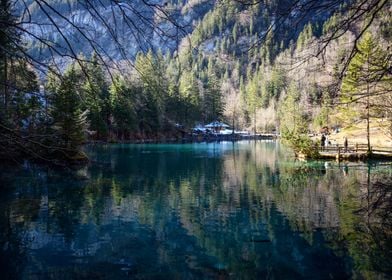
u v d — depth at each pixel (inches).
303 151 1206.9
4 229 474.3
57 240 433.1
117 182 823.7
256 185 775.7
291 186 747.4
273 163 1176.2
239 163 1203.2
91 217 533.6
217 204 610.2
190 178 887.7
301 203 596.4
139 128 2251.5
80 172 951.6
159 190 735.1
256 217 526.0
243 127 3929.6
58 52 117.1
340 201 596.7
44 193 692.7
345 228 455.2
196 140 2714.1
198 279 325.7
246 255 382.6
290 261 362.0
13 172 804.0
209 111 3260.3
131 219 523.5
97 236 448.5
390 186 255.9
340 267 343.6
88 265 357.7
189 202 628.4
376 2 132.3
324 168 989.8
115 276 333.1
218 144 2385.6
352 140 1470.2
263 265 355.9
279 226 479.2
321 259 364.8
